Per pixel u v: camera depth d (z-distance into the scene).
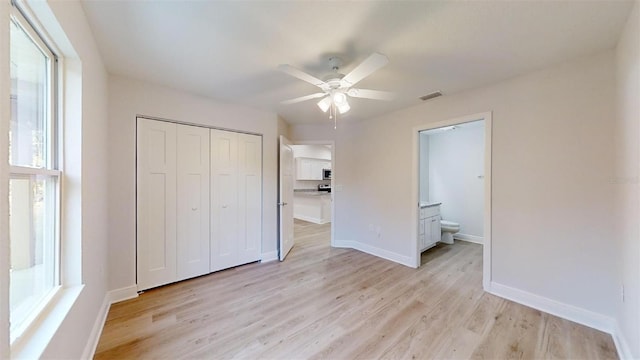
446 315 2.22
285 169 3.95
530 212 2.36
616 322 1.87
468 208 4.93
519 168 2.42
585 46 1.89
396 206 3.66
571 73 2.12
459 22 1.62
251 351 1.76
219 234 3.24
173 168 2.84
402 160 3.57
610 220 1.94
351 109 3.56
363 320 2.14
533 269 2.34
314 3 1.45
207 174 3.11
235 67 2.28
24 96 1.18
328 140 4.45
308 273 3.22
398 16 1.56
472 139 4.88
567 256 2.15
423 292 2.67
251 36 1.79
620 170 1.79
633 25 1.49
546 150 2.26
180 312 2.26
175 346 1.80
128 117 2.53
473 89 2.75
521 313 2.24
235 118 3.33
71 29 1.34
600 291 1.98
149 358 1.68
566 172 2.15
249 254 3.53
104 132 2.23
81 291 1.48
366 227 4.13
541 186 2.29
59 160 1.46
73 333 1.35
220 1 1.44
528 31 1.71
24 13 1.10
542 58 2.08
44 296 1.35
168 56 2.08
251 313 2.25
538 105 2.30
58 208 1.44
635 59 1.48
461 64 2.19
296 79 2.53
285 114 3.85
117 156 2.46
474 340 1.88
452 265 3.52
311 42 1.86
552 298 2.23
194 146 3.00
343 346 1.81
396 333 1.96
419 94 2.92
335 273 3.22
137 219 2.60
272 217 3.77
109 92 2.42
